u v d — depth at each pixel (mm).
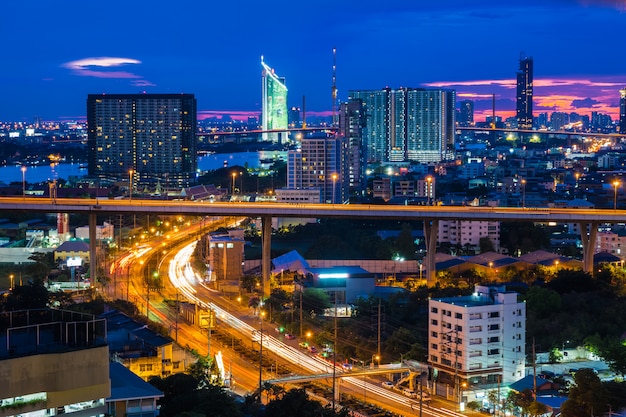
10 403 188000
